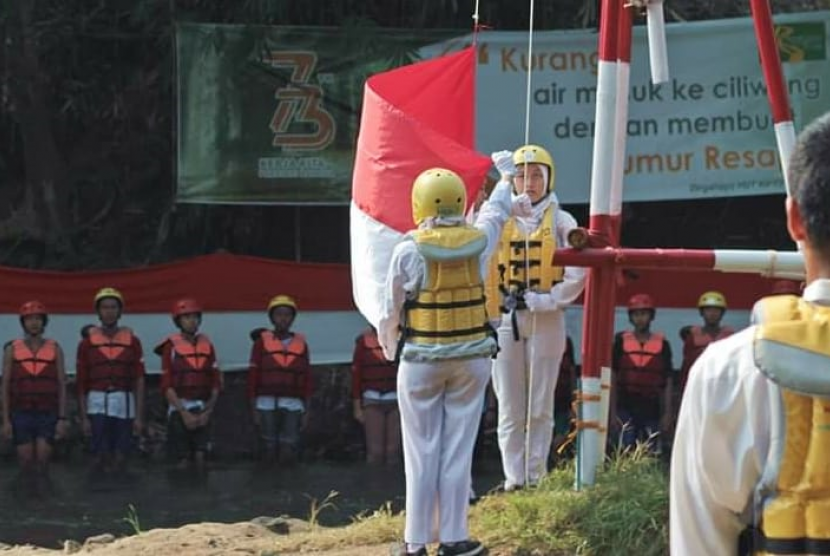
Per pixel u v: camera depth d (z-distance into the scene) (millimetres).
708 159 40875
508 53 40938
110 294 39281
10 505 32062
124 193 48188
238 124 41000
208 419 39219
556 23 45219
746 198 47375
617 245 20438
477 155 20203
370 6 44812
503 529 19672
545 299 22094
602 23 20453
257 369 39625
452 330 18359
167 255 47938
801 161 7508
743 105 40781
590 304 20125
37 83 46438
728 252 19469
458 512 18484
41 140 47125
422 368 18344
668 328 42625
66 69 46656
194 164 40844
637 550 18469
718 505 7402
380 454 39469
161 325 43125
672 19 45281
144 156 47969
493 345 18609
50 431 38406
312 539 21344
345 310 43844
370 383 39250
